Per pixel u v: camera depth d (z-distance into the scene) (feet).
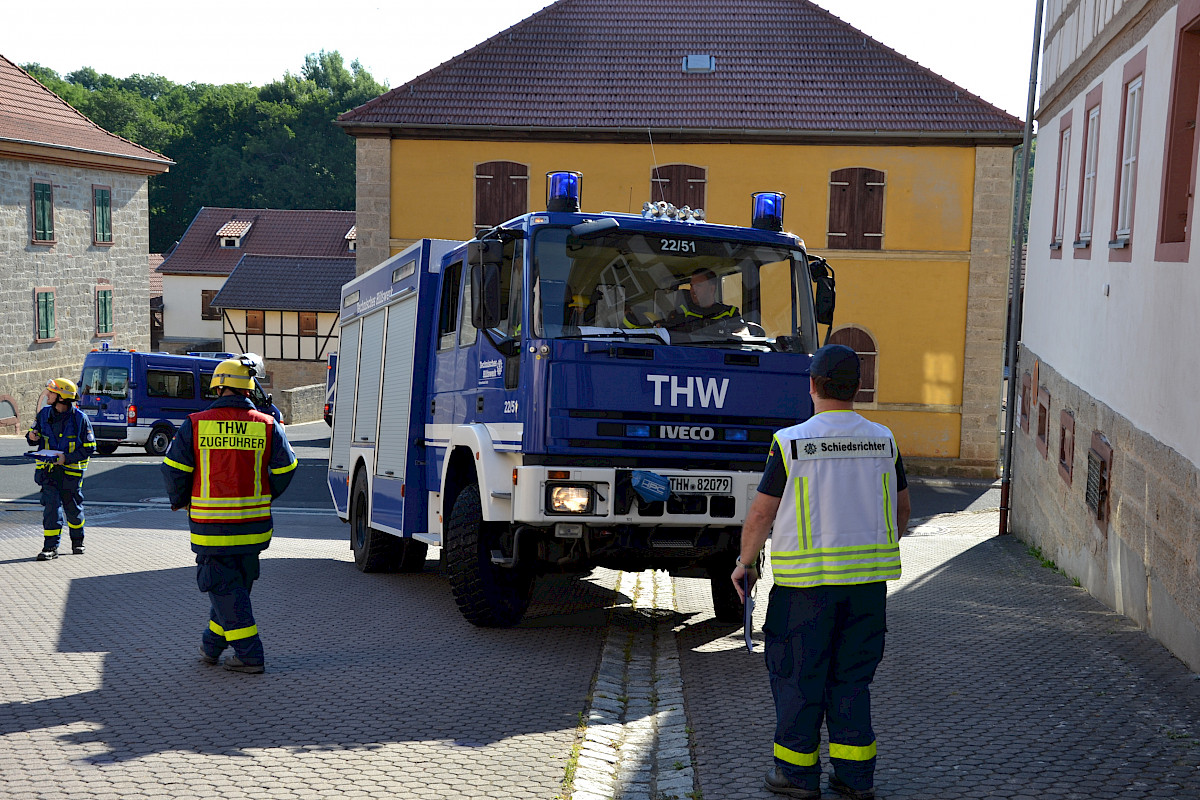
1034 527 43.83
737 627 27.63
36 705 18.78
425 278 31.07
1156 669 21.80
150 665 21.81
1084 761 15.96
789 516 14.61
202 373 93.25
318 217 224.53
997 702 19.20
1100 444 31.42
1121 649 23.66
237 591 21.38
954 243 81.76
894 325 82.53
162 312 215.92
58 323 124.98
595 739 17.62
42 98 128.98
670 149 81.82
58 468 36.37
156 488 65.41
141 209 143.02
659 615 29.35
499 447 24.52
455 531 26.07
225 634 21.26
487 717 18.66
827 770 15.83
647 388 23.63
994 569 37.32
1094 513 31.71
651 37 88.48
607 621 28.07
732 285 25.02
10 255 116.16
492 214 82.38
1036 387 45.24
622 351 23.49
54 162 123.24
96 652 22.82
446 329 29.71
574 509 23.06
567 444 23.09
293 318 182.39
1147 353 27.07
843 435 14.74
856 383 14.93
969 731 17.46
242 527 21.29
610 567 25.54
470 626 26.73
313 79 340.59
